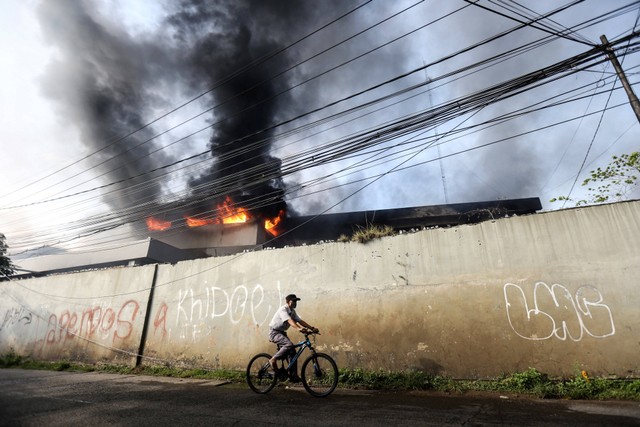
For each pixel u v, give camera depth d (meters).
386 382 6.18
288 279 8.01
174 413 4.45
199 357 8.34
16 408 4.70
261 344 7.78
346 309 7.22
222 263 8.96
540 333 5.79
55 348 10.66
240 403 5.04
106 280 10.61
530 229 6.33
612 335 5.40
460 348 6.19
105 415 4.35
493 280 6.31
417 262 6.98
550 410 4.41
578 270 5.84
